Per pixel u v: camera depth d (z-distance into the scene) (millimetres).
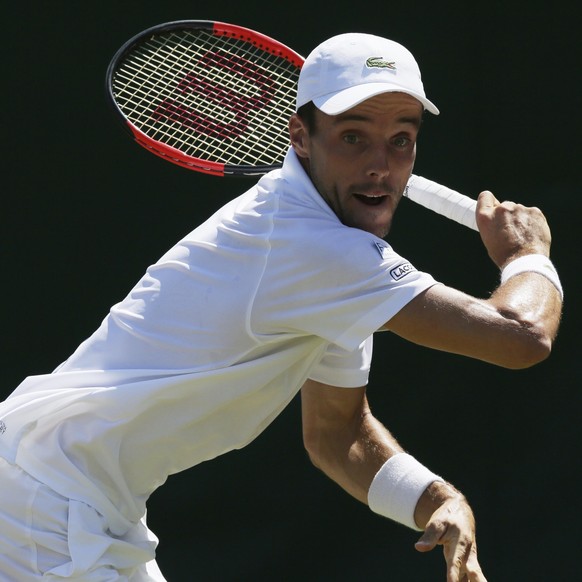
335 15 17703
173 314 9555
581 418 17578
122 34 17625
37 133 17688
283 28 17719
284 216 9250
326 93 9250
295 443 17703
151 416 9547
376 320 8898
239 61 17250
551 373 17672
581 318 17625
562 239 17609
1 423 9875
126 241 17703
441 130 17672
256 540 17547
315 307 9062
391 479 10484
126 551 9695
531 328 8680
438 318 8781
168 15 17609
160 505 17516
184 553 17469
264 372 9516
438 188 11117
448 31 17656
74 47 17656
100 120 17703
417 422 17688
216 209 17719
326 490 17625
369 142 9234
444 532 9266
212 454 10016
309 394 11086
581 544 17453
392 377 17719
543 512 17578
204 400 9555
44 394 9734
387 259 8945
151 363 9594
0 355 17625
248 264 9273
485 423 17703
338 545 17594
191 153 17500
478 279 17766
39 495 9539
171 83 16984
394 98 9148
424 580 17484
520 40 17609
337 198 9414
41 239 17688
